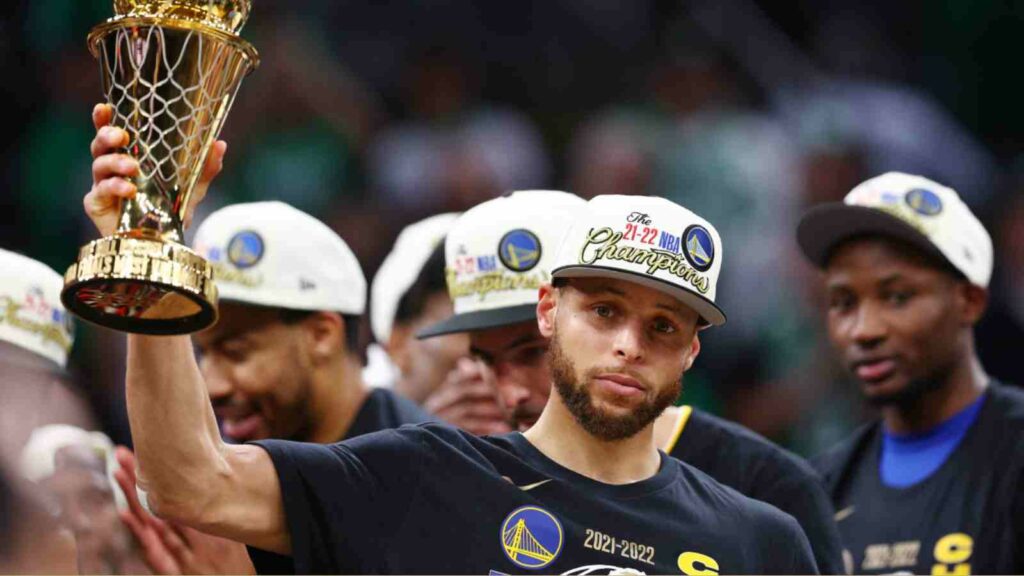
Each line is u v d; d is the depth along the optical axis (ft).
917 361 25.66
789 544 17.80
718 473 21.90
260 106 52.42
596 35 57.16
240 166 51.39
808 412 44.91
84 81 52.49
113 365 41.22
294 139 52.19
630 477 17.35
